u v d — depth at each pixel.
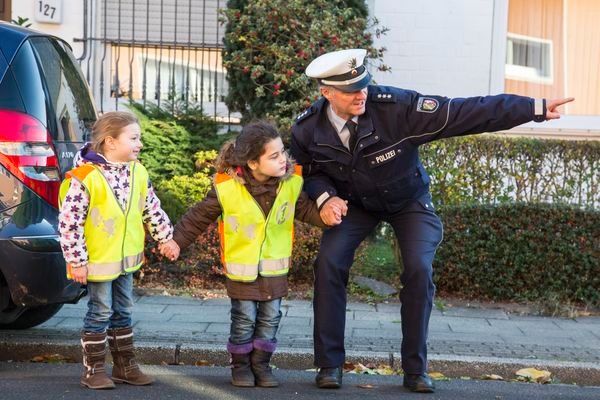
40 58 5.83
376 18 10.23
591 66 11.47
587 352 6.36
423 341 5.28
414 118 5.02
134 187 5.20
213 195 5.24
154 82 11.52
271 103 9.71
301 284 8.33
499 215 7.98
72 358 6.16
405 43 10.86
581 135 11.18
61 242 5.03
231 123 10.55
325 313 5.30
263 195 5.20
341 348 5.37
